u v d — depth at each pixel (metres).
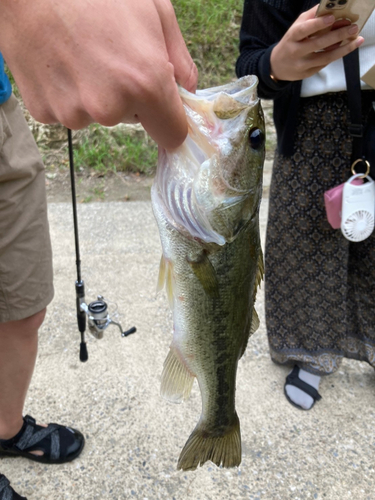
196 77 0.80
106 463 1.82
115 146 5.20
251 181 0.96
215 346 1.06
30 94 0.54
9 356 1.52
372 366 2.19
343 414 2.09
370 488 1.76
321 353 2.14
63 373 2.26
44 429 1.83
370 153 1.71
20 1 0.48
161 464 1.83
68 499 1.68
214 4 6.17
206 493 1.72
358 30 1.27
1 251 1.37
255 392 2.20
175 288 0.99
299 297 2.10
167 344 2.50
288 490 1.74
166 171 0.90
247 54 1.84
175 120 0.56
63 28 0.48
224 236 0.95
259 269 1.14
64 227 3.85
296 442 1.94
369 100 1.68
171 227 0.93
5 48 0.51
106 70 0.48
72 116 0.52
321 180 1.82
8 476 1.76
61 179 4.90
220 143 0.90
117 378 2.25
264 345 2.52
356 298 2.14
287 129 1.80
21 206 1.39
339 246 1.93
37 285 1.49
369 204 1.70
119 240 3.66
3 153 1.31
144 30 0.51
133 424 2.00
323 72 1.66
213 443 1.16
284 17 1.75
